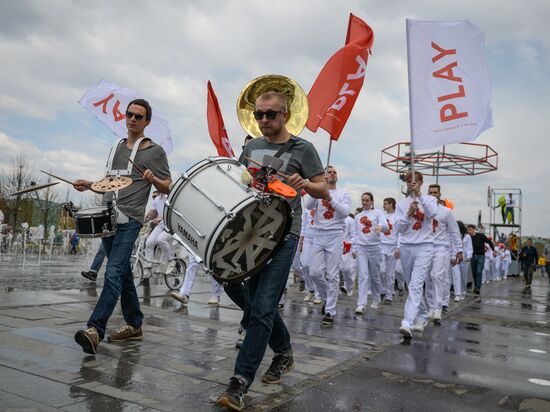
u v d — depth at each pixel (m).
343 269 10.50
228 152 7.05
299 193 3.68
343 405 3.30
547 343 6.37
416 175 6.59
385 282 11.23
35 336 4.46
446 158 19.94
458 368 4.54
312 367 4.17
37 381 3.28
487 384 4.06
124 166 4.59
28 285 8.36
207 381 3.56
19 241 26.67
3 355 3.81
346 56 6.82
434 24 6.60
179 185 3.29
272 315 3.36
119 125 9.19
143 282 10.27
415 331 6.64
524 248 22.50
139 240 10.16
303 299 9.91
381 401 3.44
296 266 11.23
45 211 34.34
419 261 6.46
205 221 3.15
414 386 3.86
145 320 5.82
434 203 6.70
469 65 6.54
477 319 8.59
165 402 3.09
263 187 3.22
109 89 9.19
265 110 3.67
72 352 4.04
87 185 4.47
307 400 3.35
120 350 4.25
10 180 33.06
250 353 3.22
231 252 3.26
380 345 5.38
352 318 7.60
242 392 3.10
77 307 6.20
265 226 3.29
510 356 5.30
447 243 7.50
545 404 3.62
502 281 26.78
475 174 20.34
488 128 6.49
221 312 6.95
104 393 3.16
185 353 4.30
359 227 8.76
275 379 3.69
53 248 27.84
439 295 7.55
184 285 7.51
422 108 6.58
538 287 22.39
